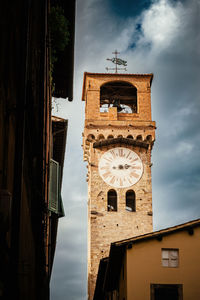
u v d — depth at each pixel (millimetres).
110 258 33125
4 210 8047
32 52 13578
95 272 57438
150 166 63000
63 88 29984
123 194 61375
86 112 65312
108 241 58781
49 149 25203
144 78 67375
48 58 19875
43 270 20906
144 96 66438
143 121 64688
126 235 59188
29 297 14203
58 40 21297
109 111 65125
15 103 10312
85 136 63844
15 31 9703
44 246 20953
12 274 8812
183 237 32000
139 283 30688
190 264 31391
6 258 8773
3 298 8266
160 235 31703
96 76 66938
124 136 63969
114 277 36375
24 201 11781
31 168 14055
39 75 17016
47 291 27375
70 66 26703
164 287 30797
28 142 12594
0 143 8164
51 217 30391
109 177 62125
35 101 15297
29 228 13938
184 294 30703
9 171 9328
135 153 63375
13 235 9094
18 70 10320
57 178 27953
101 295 48781
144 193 61625
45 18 17016
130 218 60062
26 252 12562
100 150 63219
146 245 31625
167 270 31188
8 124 9047
